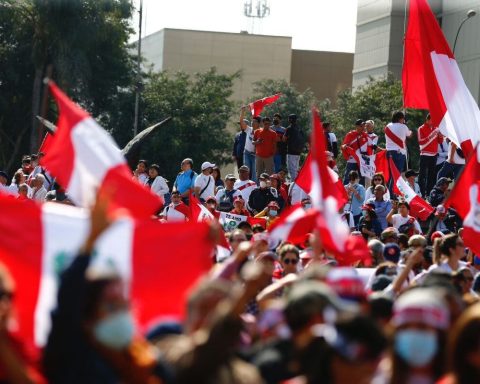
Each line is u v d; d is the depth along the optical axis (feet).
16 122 390.42
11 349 35.99
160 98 419.13
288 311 38.50
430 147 163.22
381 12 517.14
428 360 35.42
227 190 143.64
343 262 62.54
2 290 35.73
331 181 61.05
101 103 408.46
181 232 49.29
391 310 45.21
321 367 37.11
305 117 451.94
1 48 380.37
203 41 642.22
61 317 36.52
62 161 55.67
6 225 46.50
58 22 363.76
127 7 380.78
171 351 38.17
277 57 645.10
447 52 114.62
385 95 391.04
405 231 125.08
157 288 49.06
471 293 63.87
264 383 40.29
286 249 66.59
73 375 36.73
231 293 38.24
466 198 80.48
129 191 54.54
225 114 437.58
